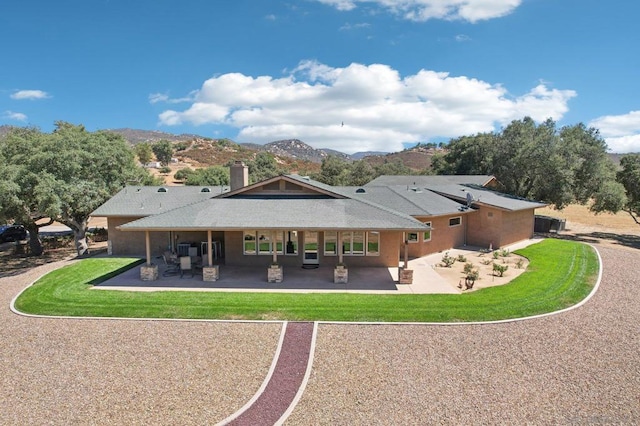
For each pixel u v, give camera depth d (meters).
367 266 21.23
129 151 31.50
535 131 37.34
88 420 8.16
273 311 14.36
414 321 13.47
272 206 19.59
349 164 75.31
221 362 10.66
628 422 8.05
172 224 17.70
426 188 30.95
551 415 8.27
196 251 22.14
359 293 16.58
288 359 10.82
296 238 21.00
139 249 24.86
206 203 20.19
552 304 15.10
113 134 34.47
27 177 22.66
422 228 17.14
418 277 19.25
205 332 12.65
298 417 8.27
